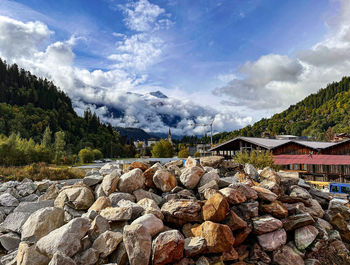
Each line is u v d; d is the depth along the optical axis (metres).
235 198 4.75
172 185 5.86
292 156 22.91
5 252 4.54
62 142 79.56
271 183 5.98
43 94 154.75
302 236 4.70
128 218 4.09
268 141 28.22
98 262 3.41
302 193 5.94
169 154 75.38
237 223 4.30
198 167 6.04
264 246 4.38
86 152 77.12
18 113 119.75
